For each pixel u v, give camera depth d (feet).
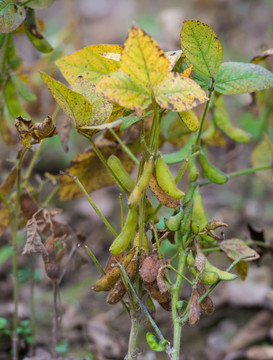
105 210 5.70
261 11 8.52
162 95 2.29
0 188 2.98
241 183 5.85
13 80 3.06
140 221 2.47
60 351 3.58
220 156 4.19
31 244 2.80
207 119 3.25
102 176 3.04
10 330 3.64
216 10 8.20
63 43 4.91
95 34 9.01
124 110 2.46
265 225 5.14
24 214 2.97
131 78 2.28
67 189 3.06
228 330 4.01
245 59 7.16
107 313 4.22
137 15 9.11
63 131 2.92
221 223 2.52
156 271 2.45
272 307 4.08
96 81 2.53
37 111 4.03
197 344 3.91
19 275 3.79
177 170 6.03
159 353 3.70
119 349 3.80
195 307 2.42
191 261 2.57
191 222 2.60
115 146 2.97
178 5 9.09
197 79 2.57
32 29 2.92
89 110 2.41
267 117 4.20
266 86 2.55
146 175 2.34
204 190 5.94
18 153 2.85
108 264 2.57
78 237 3.02
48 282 4.61
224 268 4.58
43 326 3.87
